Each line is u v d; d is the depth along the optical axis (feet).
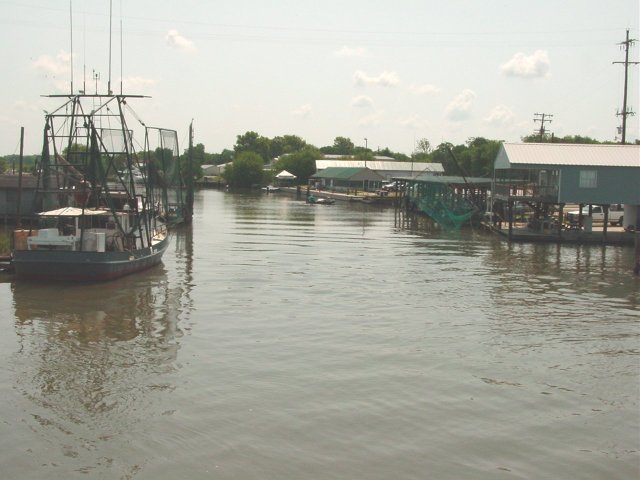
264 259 140.05
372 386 63.21
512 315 91.66
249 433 52.80
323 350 74.18
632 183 173.17
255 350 73.87
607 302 100.94
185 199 261.85
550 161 176.35
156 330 81.51
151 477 46.14
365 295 103.45
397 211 293.43
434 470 47.65
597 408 59.06
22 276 106.93
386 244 170.19
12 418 55.01
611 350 75.92
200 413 56.44
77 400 58.90
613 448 51.60
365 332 81.76
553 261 142.72
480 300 101.09
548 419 56.54
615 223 210.79
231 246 161.58
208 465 47.83
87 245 109.29
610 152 183.62
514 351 75.05
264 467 47.62
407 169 476.95
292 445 50.96
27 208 180.55
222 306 94.58
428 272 126.00
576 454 50.52
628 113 237.25
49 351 72.69
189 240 173.27
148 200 141.90
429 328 84.17
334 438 52.24
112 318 86.89
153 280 112.98
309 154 558.56
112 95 115.96
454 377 66.13
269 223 227.61
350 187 425.28
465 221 225.97
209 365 68.54
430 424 55.11
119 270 110.83
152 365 68.33
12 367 67.21
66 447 50.24
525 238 176.96
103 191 119.14
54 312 89.51
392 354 73.10
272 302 97.60
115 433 52.60
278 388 62.34
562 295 105.81
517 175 225.76
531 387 63.77
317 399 59.82
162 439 51.65
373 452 50.11
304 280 115.55
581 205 187.93
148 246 125.08
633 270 130.93
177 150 192.85
